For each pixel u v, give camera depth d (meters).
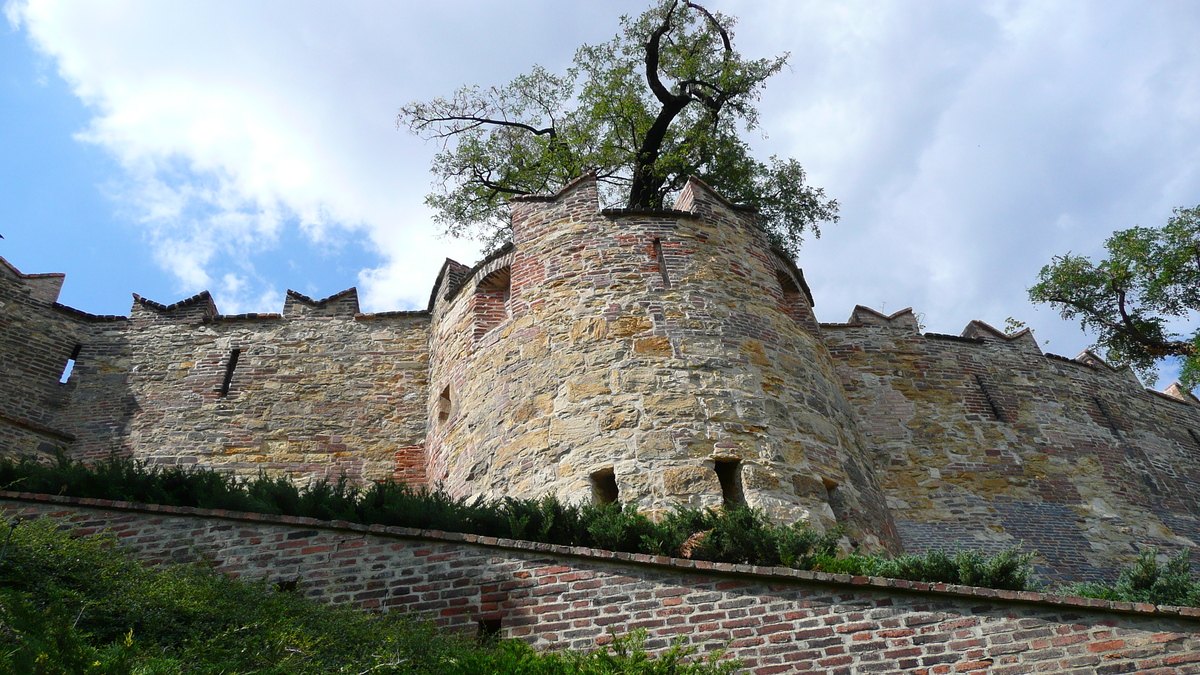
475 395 15.58
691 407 13.62
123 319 19.67
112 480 10.95
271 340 19.47
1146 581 12.20
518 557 9.73
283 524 10.16
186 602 8.46
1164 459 21.95
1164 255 24.20
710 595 9.22
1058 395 21.75
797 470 13.35
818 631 8.87
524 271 16.38
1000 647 8.63
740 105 23.61
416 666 8.09
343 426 18.05
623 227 16.45
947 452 19.36
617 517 10.31
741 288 16.03
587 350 14.56
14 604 6.66
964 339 22.05
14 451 16.53
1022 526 18.22
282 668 7.57
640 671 8.12
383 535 10.02
